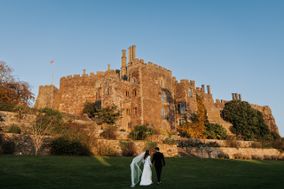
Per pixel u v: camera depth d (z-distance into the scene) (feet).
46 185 48.16
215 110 265.75
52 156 87.97
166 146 125.59
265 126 254.06
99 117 162.20
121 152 110.01
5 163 68.39
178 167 83.87
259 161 127.34
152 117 194.59
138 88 193.26
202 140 156.87
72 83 233.14
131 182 54.29
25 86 179.52
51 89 238.27
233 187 46.93
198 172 74.43
